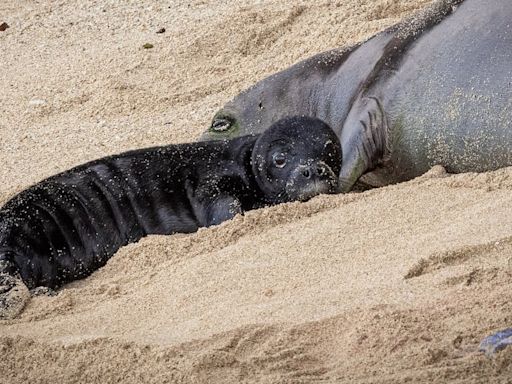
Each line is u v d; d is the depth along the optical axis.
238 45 43.06
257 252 24.55
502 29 28.89
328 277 22.94
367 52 32.84
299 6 44.69
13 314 23.89
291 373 19.45
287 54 41.62
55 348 21.08
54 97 42.06
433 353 19.30
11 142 38.50
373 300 21.39
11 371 20.75
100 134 38.16
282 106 34.44
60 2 53.50
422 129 29.86
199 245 25.84
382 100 30.86
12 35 50.47
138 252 26.03
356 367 19.42
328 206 26.48
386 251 23.58
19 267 26.25
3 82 44.88
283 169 28.50
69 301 24.11
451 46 29.73
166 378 19.62
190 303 22.92
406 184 27.61
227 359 19.80
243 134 35.12
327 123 32.53
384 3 43.22
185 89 40.75
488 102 28.44
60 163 35.84
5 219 26.81
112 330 22.25
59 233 27.16
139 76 42.47
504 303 20.58
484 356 19.05
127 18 49.72
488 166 29.00
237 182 29.05
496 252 22.53
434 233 23.91
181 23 47.34
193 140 36.28
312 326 20.69
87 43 47.91
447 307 20.66
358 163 30.61
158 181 28.73
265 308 21.88
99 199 28.08
